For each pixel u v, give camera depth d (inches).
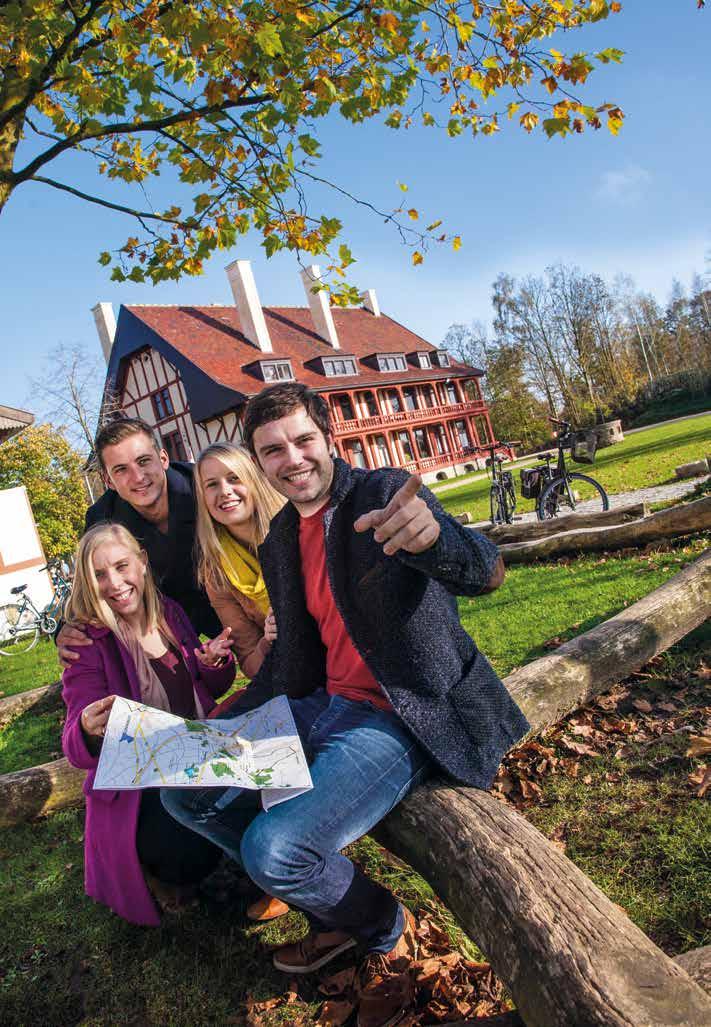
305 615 89.7
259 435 82.0
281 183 207.5
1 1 168.1
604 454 824.9
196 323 1451.8
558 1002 53.9
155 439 136.6
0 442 666.2
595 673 135.0
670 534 255.8
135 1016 85.3
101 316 1471.5
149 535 139.4
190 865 100.1
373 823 77.7
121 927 103.0
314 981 84.4
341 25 190.2
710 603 158.1
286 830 73.8
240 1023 80.4
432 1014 74.2
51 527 1280.8
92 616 105.0
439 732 78.1
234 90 181.5
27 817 143.5
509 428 2130.9
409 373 1744.6
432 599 78.0
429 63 197.5
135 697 104.6
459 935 86.4
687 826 94.3
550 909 61.5
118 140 216.8
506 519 457.1
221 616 120.4
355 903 77.9
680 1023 49.1
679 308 3137.3
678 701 132.4
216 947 94.2
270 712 87.6
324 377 1542.8
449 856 71.2
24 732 225.8
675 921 79.4
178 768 79.1
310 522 86.8
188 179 203.2
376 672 77.4
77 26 173.6
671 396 2091.5
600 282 2233.0
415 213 210.8
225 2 171.8
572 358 2218.3
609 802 105.0
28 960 99.9
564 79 181.0
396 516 66.5
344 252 217.8
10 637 611.2
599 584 226.4
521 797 113.1
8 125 194.1
